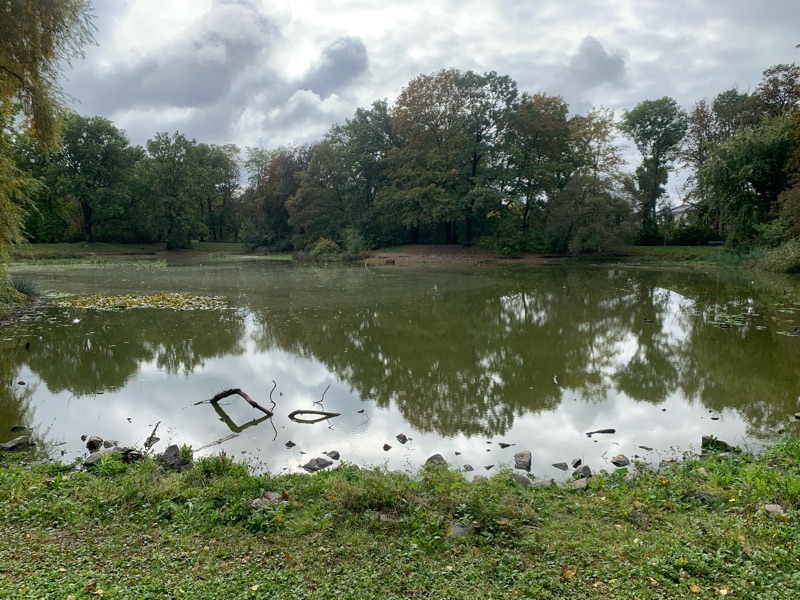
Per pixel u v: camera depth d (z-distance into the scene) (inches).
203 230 2423.7
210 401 378.0
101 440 302.4
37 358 501.4
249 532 190.4
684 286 1032.8
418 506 205.5
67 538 185.8
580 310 778.2
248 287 1088.8
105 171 2054.6
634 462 273.6
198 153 2396.7
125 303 831.1
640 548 174.7
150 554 174.9
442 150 1881.2
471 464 276.7
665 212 1996.8
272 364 485.1
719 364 470.0
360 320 706.2
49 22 436.8
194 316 728.3
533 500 218.2
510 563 168.4
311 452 294.5
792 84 1517.0
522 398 386.9
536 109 1770.4
